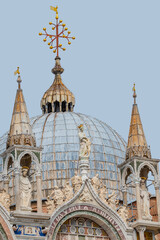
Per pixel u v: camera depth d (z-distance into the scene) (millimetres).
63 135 187625
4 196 145875
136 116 166625
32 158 152375
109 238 155250
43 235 147250
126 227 154875
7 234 143250
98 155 186750
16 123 154625
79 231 153250
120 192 185000
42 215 147750
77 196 152750
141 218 156875
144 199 160000
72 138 187125
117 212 156250
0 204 144625
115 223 154750
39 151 153250
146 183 164375
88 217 154000
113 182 185125
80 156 156625
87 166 156000
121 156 190750
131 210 174375
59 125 190625
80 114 199125
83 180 154125
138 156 161250
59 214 150000
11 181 178875
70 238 151750
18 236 144625
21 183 150250
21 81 160000
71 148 185000
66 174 181625
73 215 151750
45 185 180375
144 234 158000
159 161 163125
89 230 154250
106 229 154875
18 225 145625
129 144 164375
